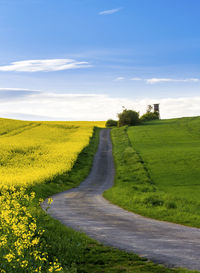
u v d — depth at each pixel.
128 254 9.76
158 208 20.61
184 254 9.77
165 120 120.25
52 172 38.09
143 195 26.55
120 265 8.84
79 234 11.98
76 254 9.58
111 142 76.31
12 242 7.42
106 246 10.75
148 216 18.33
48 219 13.66
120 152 60.22
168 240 11.84
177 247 10.70
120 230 13.78
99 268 8.66
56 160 49.16
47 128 100.31
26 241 7.53
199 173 40.19
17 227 8.12
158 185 35.22
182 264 8.74
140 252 10.08
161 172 41.97
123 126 104.12
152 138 75.38
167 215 18.19
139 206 21.52
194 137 74.12
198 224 15.53
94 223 15.45
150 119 133.38
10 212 8.91
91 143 74.19
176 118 123.50
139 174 40.88
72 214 18.33
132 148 61.31
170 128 91.69
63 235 11.48
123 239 11.95
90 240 11.37
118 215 18.52
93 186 35.81
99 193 30.55
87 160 53.91
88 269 8.61
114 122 122.00
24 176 33.84
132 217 17.88
